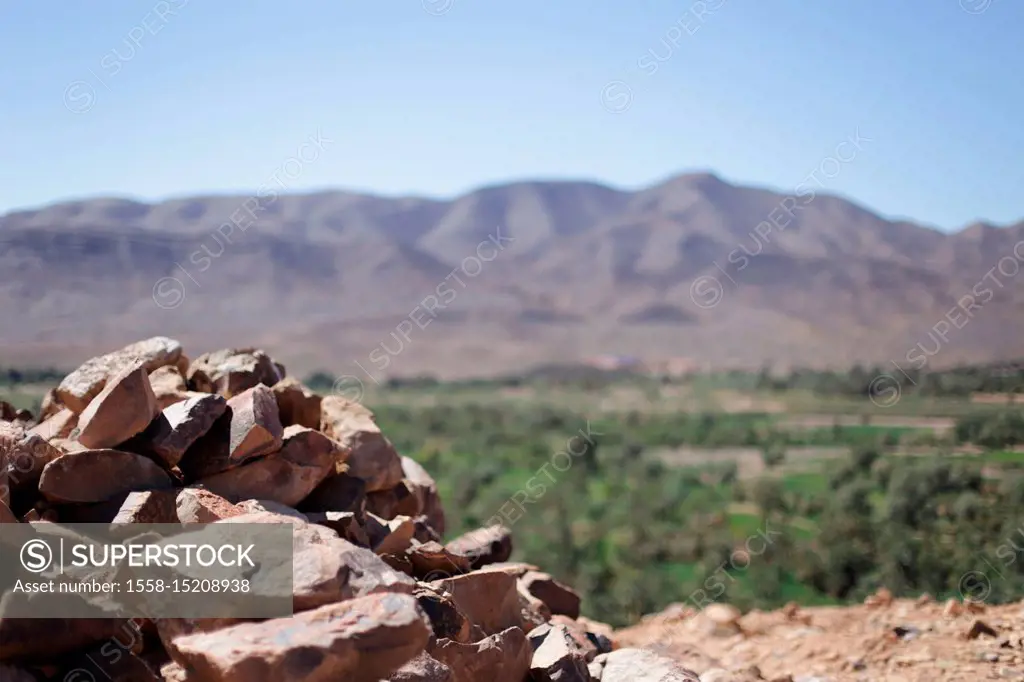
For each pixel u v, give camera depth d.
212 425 7.39
